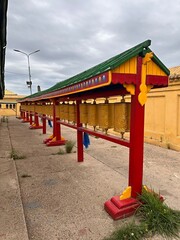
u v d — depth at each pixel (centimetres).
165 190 305
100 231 210
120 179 351
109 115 292
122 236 198
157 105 636
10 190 304
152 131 659
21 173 387
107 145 649
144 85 237
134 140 245
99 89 312
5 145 662
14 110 2830
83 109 369
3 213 238
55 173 385
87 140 461
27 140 764
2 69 728
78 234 205
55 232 209
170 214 224
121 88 265
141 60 232
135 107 241
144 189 257
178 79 546
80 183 335
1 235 198
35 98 810
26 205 263
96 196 288
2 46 486
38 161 469
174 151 552
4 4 289
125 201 241
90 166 427
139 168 250
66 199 279
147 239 198
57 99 633
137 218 232
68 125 512
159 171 389
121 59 213
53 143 647
